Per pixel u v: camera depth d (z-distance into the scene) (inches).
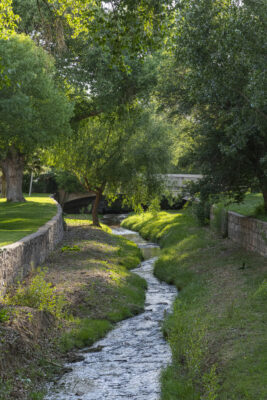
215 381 296.0
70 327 455.8
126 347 428.1
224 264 691.4
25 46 791.1
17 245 518.6
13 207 1320.1
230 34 523.8
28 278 541.0
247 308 436.5
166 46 581.6
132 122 1173.1
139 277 751.7
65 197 2293.3
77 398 310.8
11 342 342.6
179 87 722.8
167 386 316.2
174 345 384.2
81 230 1190.9
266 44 516.4
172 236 1142.3
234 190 732.7
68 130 914.1
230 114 578.9
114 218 2087.8
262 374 298.7
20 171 1515.7
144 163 1194.0
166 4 399.2
